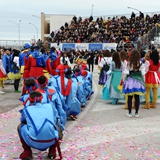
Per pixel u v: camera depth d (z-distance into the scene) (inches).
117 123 297.9
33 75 377.4
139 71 322.0
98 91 529.3
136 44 1234.6
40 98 194.7
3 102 409.1
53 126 185.9
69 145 228.2
